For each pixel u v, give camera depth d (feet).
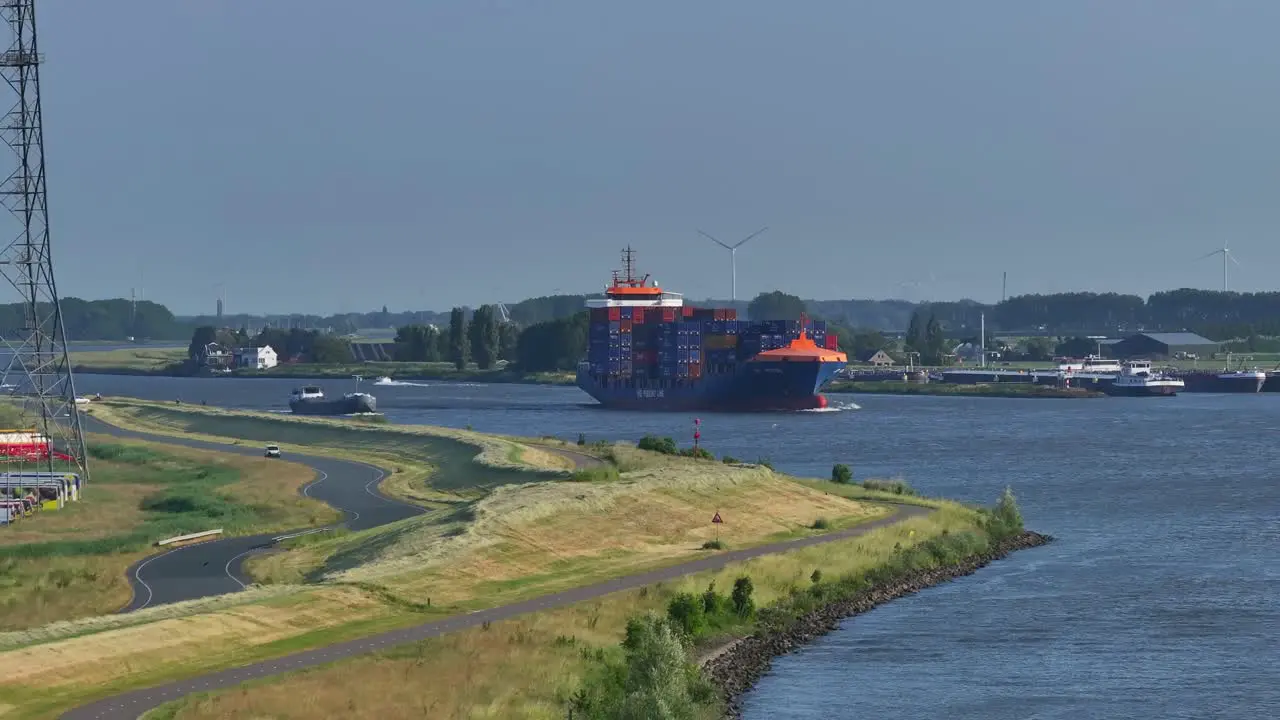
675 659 319.88
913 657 391.45
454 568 433.48
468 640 347.36
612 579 431.02
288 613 370.94
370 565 447.01
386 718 290.76
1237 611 449.06
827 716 341.41
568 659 339.36
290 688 304.50
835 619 430.20
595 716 300.40
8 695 294.46
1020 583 491.72
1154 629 425.69
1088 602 460.96
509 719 297.53
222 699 293.84
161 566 508.53
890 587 473.26
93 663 316.81
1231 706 352.08
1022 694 359.46
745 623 410.52
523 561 453.99
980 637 412.98
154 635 339.36
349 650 336.29
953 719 340.18
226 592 454.40
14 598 449.48
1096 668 383.45
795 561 474.90
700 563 463.83
